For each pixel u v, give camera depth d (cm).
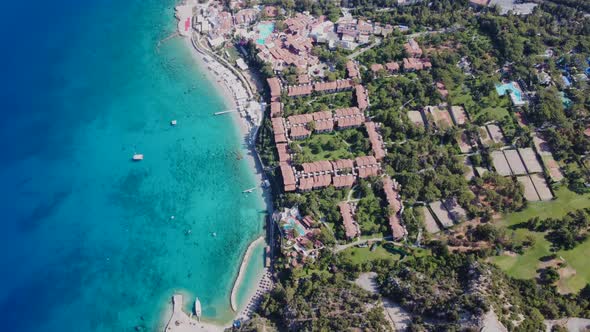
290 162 15738
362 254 13562
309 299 12669
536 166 14675
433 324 11306
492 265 12531
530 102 16212
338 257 13412
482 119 15688
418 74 17675
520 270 12550
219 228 15312
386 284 12588
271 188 15912
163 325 13500
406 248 13412
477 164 14900
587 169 14362
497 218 13700
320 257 13612
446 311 11225
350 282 12925
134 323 13588
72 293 14250
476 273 12112
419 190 14375
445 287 12069
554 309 11419
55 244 15275
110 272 14600
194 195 16075
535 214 13662
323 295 12538
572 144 14912
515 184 13975
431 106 16512
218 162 16800
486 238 13075
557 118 15262
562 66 17188
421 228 13600
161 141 17500
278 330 12556
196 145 17275
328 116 16550
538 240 13062
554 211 13675
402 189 14525
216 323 13375
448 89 16812
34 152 17575
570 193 13988
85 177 16788
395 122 15900
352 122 16388
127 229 15475
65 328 13638
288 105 17262
